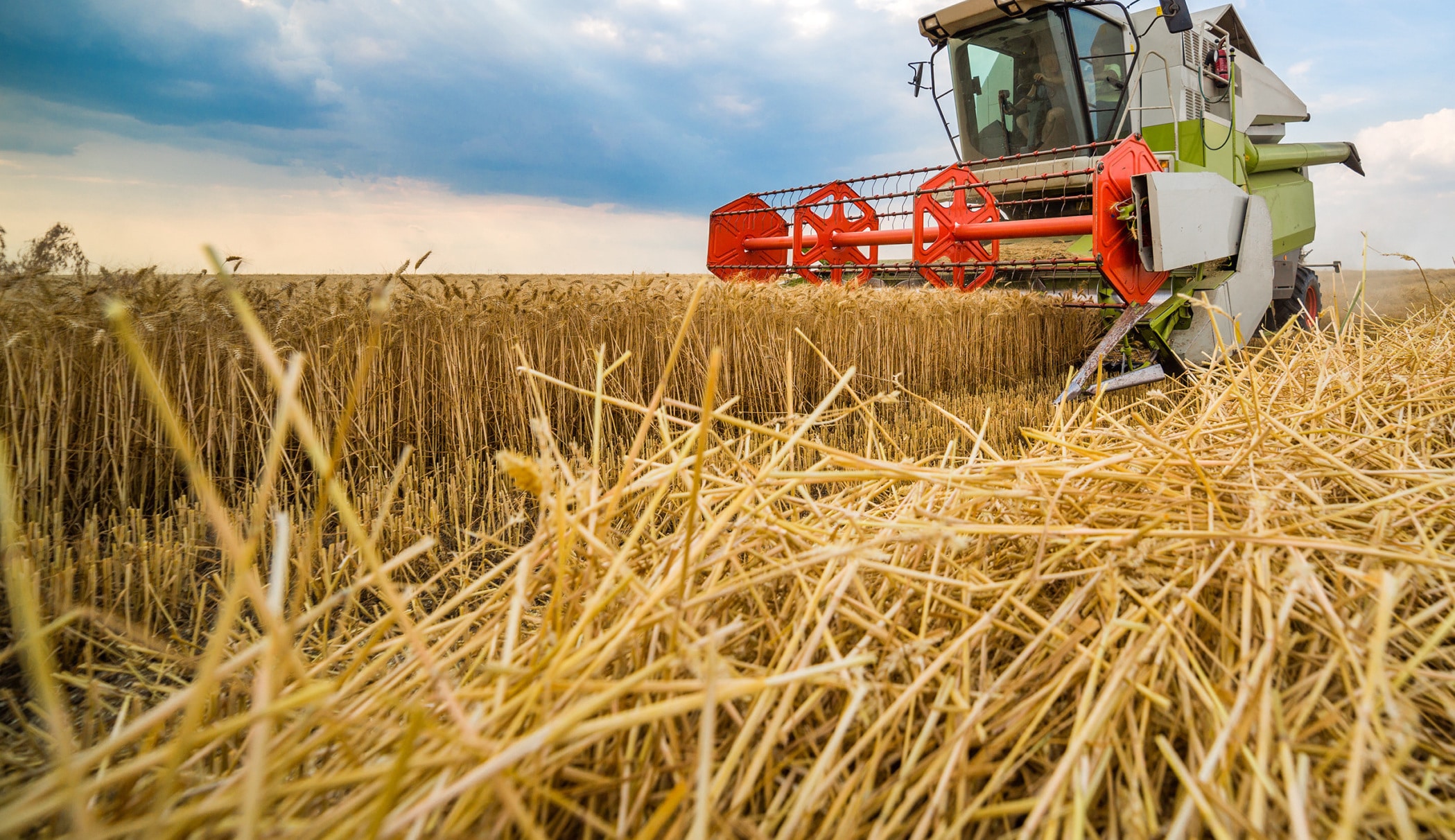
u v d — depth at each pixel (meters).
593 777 0.93
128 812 0.89
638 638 1.13
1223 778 0.94
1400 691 1.12
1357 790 0.85
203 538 3.25
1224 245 7.14
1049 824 0.91
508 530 3.39
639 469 1.45
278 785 0.84
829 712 1.13
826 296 6.52
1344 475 1.61
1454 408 2.04
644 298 5.53
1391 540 1.41
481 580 1.21
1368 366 2.72
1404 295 10.93
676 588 1.20
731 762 0.92
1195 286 7.03
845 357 6.70
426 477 3.98
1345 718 1.04
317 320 4.18
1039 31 8.05
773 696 1.05
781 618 1.29
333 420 4.29
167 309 3.80
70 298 3.61
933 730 1.09
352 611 2.42
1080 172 6.46
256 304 4.13
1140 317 6.37
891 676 1.19
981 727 1.04
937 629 1.29
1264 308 8.00
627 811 0.93
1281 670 1.15
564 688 0.92
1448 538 1.48
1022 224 7.11
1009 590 1.29
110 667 2.14
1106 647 1.15
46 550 2.82
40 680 0.63
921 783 0.97
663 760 1.01
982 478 1.47
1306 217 10.56
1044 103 8.38
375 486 3.77
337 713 1.07
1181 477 1.63
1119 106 8.05
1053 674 1.17
